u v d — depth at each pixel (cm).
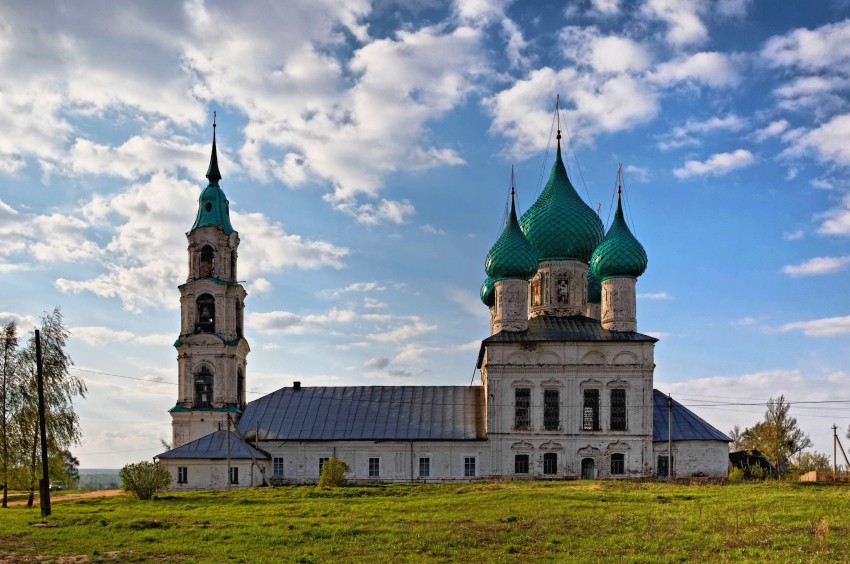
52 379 7894
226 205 10425
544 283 10038
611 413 9069
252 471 8850
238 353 10088
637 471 8931
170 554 4278
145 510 6241
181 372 9844
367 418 9638
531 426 9112
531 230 10112
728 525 4803
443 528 4925
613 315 9400
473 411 9638
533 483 7981
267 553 4231
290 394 10112
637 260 9419
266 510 6050
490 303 10900
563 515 5403
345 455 9375
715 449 9056
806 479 7956
